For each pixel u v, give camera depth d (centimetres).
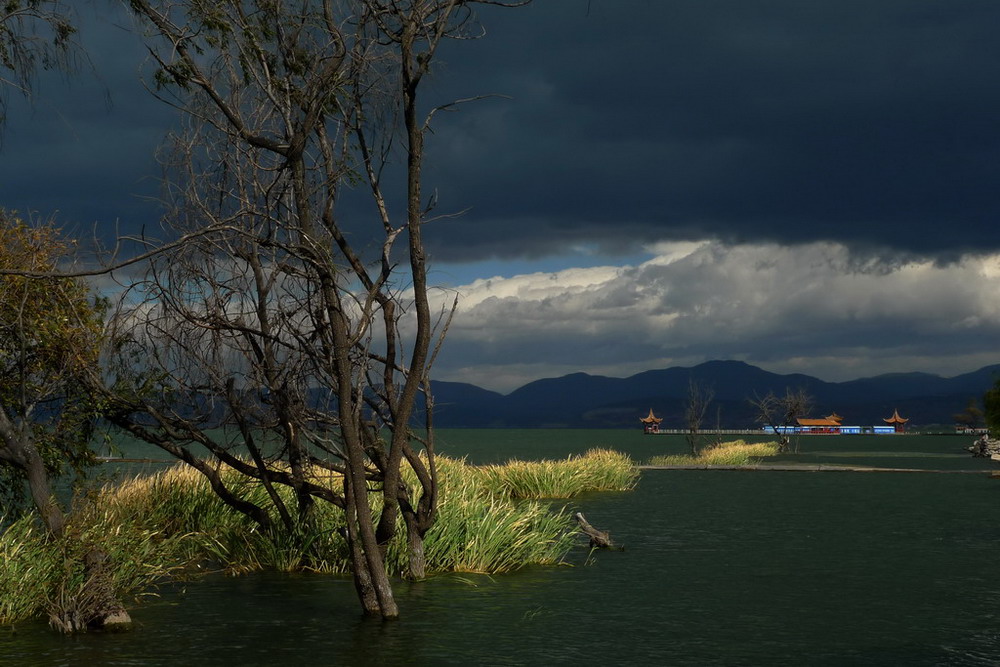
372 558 1134
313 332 1192
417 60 1092
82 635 1047
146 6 1084
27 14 1004
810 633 1106
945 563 1695
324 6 1116
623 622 1152
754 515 2591
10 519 1307
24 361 1142
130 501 1565
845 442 12800
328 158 1159
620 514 2609
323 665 922
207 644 1005
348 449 1120
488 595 1301
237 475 1659
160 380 1300
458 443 12731
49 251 1193
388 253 1170
